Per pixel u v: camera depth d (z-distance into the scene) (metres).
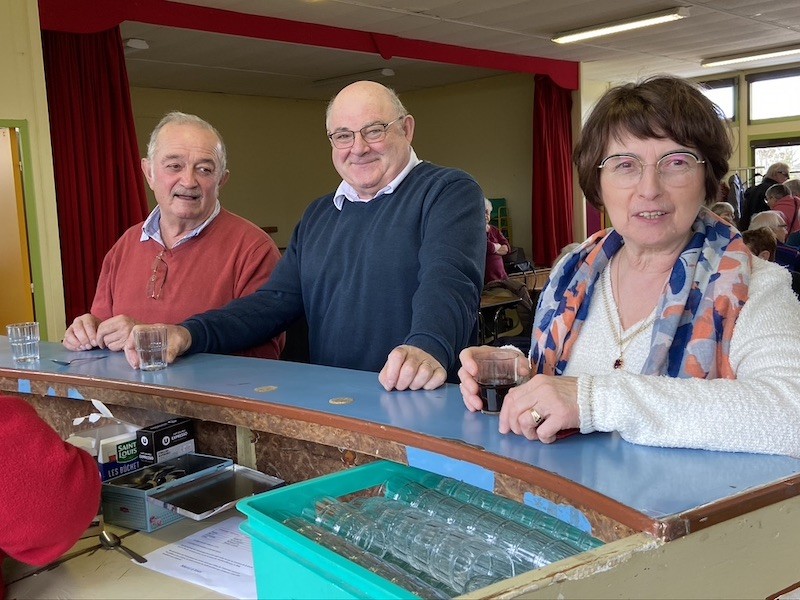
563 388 1.07
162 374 1.69
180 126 2.40
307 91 10.67
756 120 11.15
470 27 7.18
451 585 0.98
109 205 5.41
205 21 6.00
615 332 1.42
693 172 1.27
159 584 1.25
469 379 1.27
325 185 11.86
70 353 2.05
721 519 0.84
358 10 6.37
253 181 10.95
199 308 2.45
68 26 5.04
